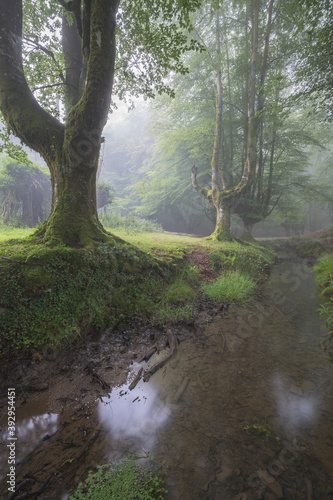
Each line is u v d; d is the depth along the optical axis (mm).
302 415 2389
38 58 6121
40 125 4734
